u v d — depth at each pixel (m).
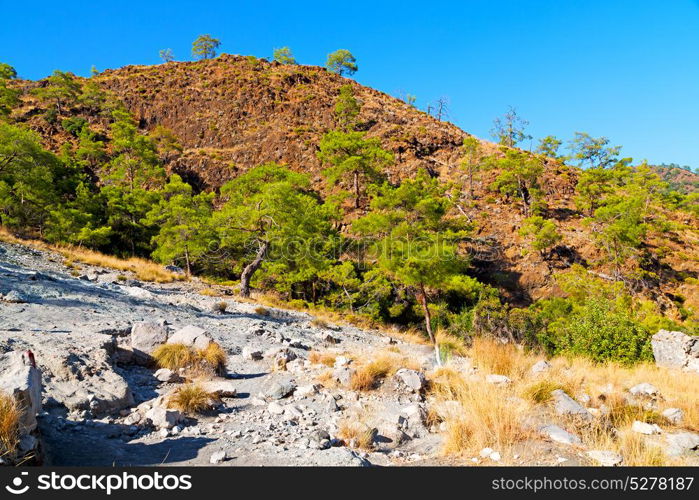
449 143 79.69
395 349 12.15
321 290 36.28
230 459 4.21
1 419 3.48
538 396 6.66
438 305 33.44
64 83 85.62
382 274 33.66
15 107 82.25
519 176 64.50
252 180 41.25
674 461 4.67
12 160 32.56
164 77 99.50
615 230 49.41
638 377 9.82
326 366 8.36
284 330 13.72
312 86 98.06
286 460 4.21
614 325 13.84
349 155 63.53
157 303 14.23
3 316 8.57
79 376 5.70
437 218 46.47
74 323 9.02
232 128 82.88
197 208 39.28
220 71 103.44
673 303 46.88
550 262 50.84
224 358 7.91
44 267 17.38
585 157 98.62
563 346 14.89
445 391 7.01
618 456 4.68
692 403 7.15
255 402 6.29
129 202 45.78
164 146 77.75
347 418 5.66
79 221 37.25
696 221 67.50
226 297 20.92
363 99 96.81
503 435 5.06
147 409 5.45
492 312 24.09
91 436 4.52
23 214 36.03
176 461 4.11
